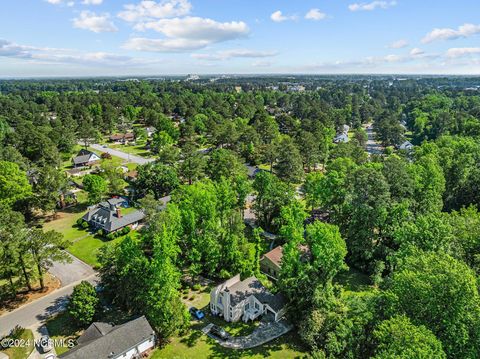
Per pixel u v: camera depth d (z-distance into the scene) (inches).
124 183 3516.2
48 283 1958.7
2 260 1688.0
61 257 1812.3
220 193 2332.7
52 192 2807.6
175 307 1521.9
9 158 3506.4
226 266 2010.3
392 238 2054.6
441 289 1129.4
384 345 1032.2
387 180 2256.4
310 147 4018.2
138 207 3006.9
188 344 1534.2
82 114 6742.1
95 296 1644.9
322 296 1513.3
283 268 1641.2
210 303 1729.8
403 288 1208.8
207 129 5526.6
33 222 2775.6
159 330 1512.1
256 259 2150.6
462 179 2790.4
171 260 1830.7
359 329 1275.8
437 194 2343.8
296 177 3430.1
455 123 5093.5
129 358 1417.3
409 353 914.1
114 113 6732.3
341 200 2335.1
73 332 1592.0
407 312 1187.3
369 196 2015.3
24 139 4138.8
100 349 1353.3
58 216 2903.5
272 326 1642.5
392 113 7278.5
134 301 1619.1
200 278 2020.2
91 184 2997.0
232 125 5290.4
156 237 1582.2
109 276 1717.5
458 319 1095.0
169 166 3592.5
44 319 1678.2
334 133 5703.7
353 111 7495.1
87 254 2284.7
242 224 2160.4
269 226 2620.6
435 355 928.9
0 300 1807.3
